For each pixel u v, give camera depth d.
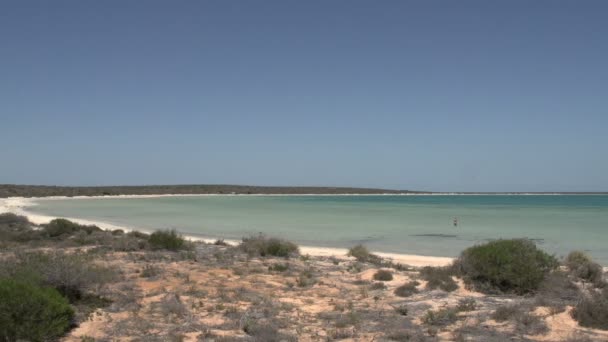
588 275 15.05
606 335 8.39
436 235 36.41
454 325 9.41
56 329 8.59
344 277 15.84
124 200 120.25
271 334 8.77
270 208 83.00
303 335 8.95
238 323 9.66
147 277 14.51
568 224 47.19
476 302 11.46
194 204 98.31
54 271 11.27
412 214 65.88
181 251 20.66
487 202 131.50
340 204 106.56
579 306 9.38
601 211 76.19
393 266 18.88
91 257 17.78
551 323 9.06
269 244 21.84
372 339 8.63
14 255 16.70
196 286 13.34
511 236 35.56
